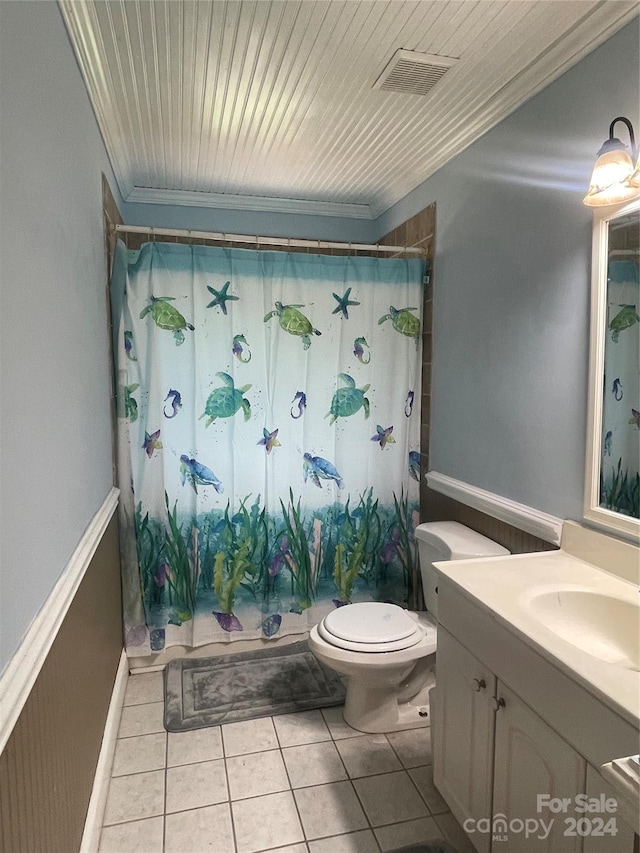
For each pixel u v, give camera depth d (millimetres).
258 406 2561
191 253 2408
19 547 946
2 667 847
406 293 2637
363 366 2646
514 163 1970
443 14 1507
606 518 1584
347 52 1689
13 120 974
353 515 2734
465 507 2336
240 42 1639
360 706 2115
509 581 1513
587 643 1397
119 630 2404
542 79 1773
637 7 1421
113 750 1975
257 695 2338
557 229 1758
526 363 1927
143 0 1445
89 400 1749
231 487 2582
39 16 1178
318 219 3293
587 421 1638
